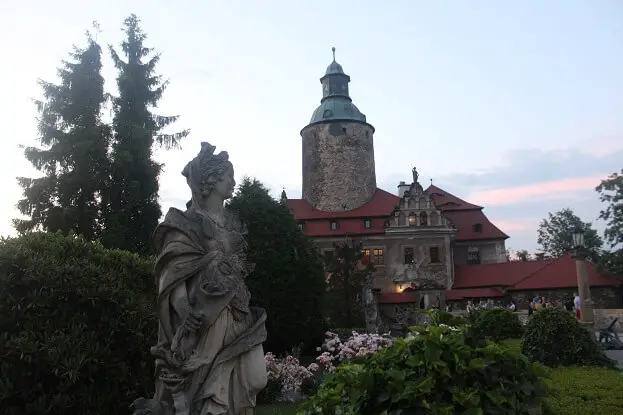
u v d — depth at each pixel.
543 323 11.69
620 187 41.81
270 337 21.33
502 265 48.16
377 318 29.31
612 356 16.19
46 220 25.44
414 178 50.59
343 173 55.44
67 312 6.62
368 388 3.72
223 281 4.02
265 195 23.69
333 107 57.44
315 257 24.31
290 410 10.52
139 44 30.42
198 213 4.21
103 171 27.12
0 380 5.88
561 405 6.82
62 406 6.04
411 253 49.03
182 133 30.78
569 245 71.00
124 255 8.23
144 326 7.04
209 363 3.88
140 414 3.80
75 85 27.81
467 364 3.61
